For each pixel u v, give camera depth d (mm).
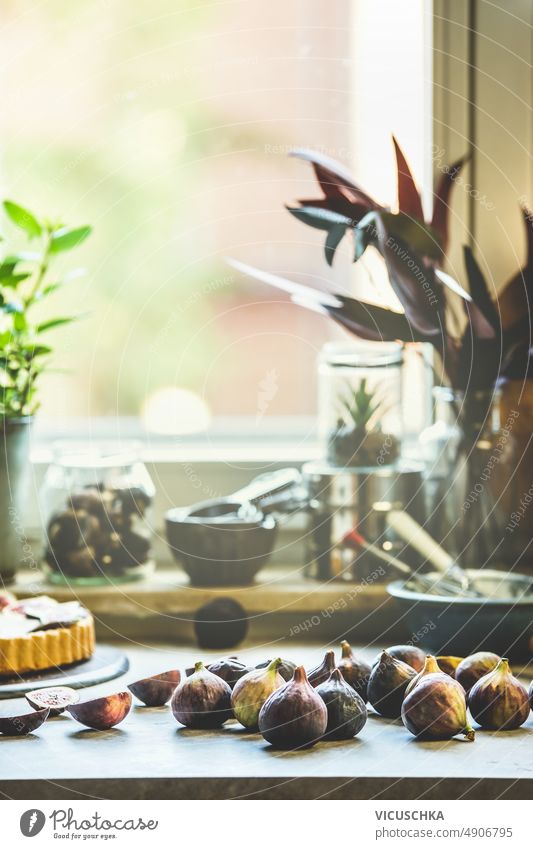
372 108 1933
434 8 1840
